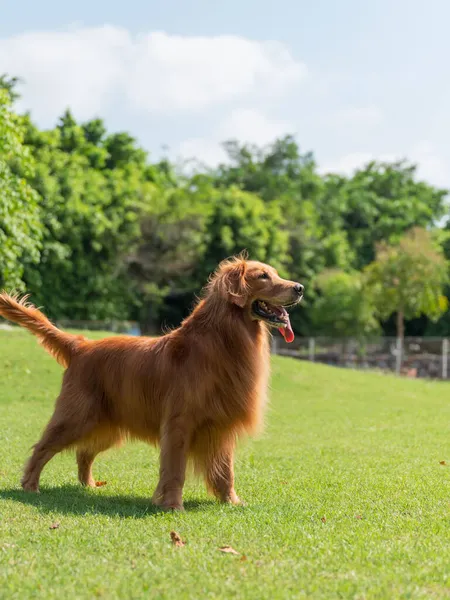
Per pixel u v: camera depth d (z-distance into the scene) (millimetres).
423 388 22188
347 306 39375
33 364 17469
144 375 6570
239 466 8922
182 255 39531
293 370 21234
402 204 60312
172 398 6344
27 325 7207
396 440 11742
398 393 20188
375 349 34250
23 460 8570
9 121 16031
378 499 6645
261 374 6527
